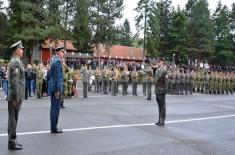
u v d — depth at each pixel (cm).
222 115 1566
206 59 7194
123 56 7100
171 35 6675
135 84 2578
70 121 1222
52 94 991
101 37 5688
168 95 2762
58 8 4800
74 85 2195
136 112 1541
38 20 4566
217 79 3172
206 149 876
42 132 1008
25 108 1550
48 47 5716
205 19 6988
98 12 5716
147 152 824
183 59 6756
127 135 1010
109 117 1352
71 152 798
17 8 4512
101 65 4653
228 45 7631
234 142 975
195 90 3209
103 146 866
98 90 2712
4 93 2144
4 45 4731
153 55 6066
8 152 783
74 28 5162
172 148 872
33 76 2183
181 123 1275
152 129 1123
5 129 1039
